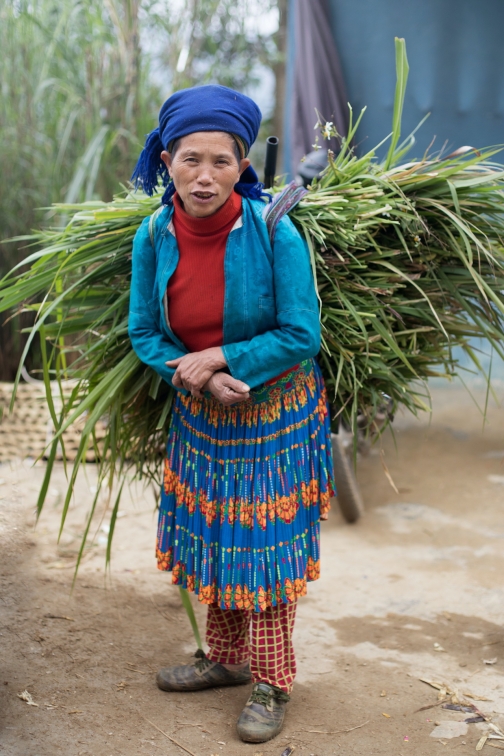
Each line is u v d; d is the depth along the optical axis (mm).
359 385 1999
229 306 1772
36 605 2566
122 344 2148
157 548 2047
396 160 2117
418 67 4531
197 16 5199
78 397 2271
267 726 1905
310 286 1786
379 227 1979
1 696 2049
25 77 4840
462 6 4422
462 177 2012
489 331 2152
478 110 4543
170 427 2086
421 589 2811
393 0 4473
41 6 4914
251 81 6523
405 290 2111
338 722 1995
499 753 1866
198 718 2006
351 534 3365
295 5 4520
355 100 4652
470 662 2305
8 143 4809
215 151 1674
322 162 2775
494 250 2021
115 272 2168
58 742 1864
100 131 4449
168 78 5258
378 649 2387
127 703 2059
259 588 1840
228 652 2123
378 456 4398
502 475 4062
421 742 1910
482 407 5117
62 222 3795
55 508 3496
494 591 2779
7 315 4789
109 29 4973
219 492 1878
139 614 2572
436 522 3479
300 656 2340
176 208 1786
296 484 1888
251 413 1840
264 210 1790
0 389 4320
